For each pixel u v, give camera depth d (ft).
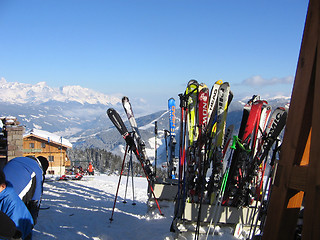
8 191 8.51
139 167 109.91
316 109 4.87
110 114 20.65
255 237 8.86
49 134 82.12
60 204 25.77
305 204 4.98
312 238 4.76
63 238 15.30
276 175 6.02
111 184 46.80
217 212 14.34
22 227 8.41
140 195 37.09
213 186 14.75
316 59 5.11
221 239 13.87
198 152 14.89
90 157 153.48
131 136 21.67
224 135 16.37
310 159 4.93
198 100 15.89
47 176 59.57
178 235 13.91
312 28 5.27
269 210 6.13
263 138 14.66
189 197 14.89
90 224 18.81
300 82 5.53
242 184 14.65
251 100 16.70
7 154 31.17
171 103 24.80
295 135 5.55
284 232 5.90
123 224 19.07
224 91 15.46
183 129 14.58
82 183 46.03
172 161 24.00
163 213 20.86
